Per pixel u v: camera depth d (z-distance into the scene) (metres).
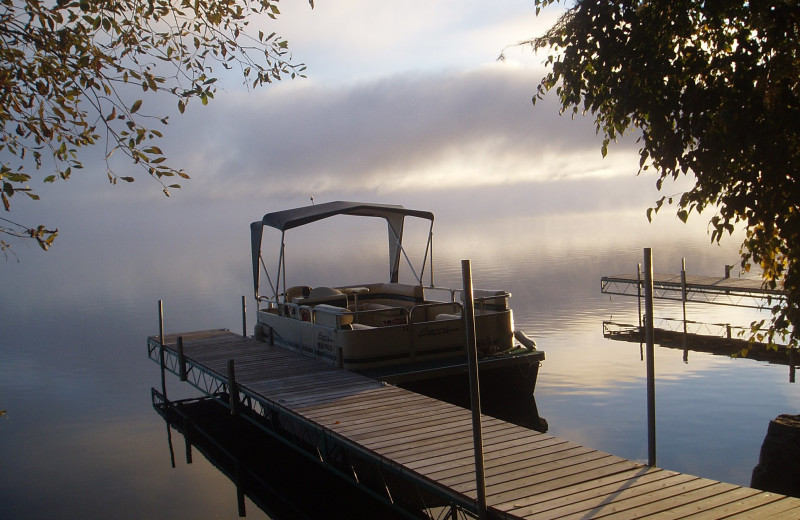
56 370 18.52
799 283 4.49
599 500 5.19
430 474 5.94
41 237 4.28
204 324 25.98
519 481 5.68
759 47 4.11
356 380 10.10
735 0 4.18
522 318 23.41
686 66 4.36
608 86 4.63
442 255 61.25
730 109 3.97
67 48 4.34
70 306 34.00
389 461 6.39
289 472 10.52
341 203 13.72
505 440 6.84
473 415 5.19
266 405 9.37
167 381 17.03
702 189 4.29
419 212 12.99
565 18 4.89
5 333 25.31
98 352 21.00
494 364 10.66
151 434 12.70
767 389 13.33
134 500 9.51
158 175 4.49
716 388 13.51
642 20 4.51
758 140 3.98
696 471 9.09
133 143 4.44
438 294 31.69
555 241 80.12
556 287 32.75
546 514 4.97
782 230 4.18
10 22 4.32
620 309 24.80
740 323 20.75
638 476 5.67
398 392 9.27
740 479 8.77
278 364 11.88
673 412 11.96
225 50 5.03
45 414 14.18
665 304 25.86
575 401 12.85
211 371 11.76
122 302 34.91
